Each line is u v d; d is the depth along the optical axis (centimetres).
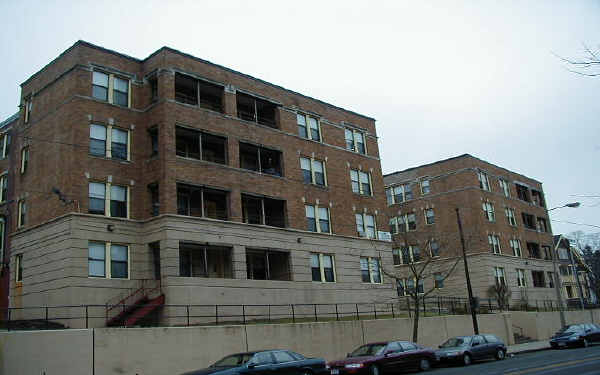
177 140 3484
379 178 4584
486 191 5975
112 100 3262
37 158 3269
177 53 3384
